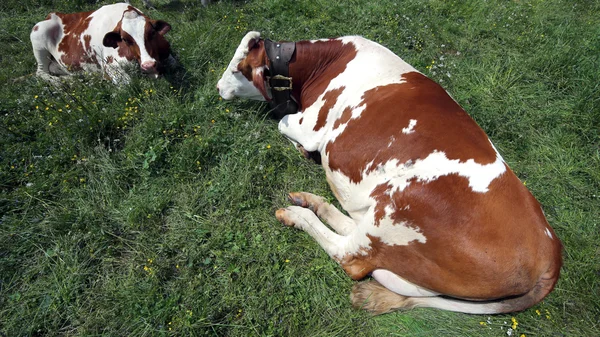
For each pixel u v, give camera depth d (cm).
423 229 138
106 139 219
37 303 160
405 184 145
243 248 181
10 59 302
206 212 196
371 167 161
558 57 279
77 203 195
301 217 185
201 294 163
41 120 229
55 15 280
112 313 156
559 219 193
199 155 211
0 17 346
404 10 338
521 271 128
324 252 180
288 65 201
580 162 219
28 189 193
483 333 154
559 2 374
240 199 198
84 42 273
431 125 149
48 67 296
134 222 186
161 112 233
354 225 182
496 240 128
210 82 264
